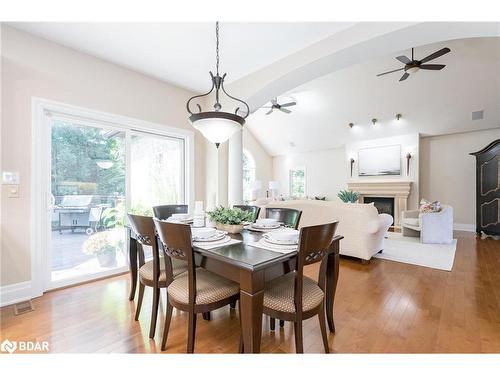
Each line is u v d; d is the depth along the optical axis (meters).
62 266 2.76
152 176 3.61
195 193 4.02
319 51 2.67
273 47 2.78
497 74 4.62
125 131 3.26
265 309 1.48
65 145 2.78
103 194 3.07
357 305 2.29
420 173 6.84
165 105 3.61
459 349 1.66
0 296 2.29
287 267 1.49
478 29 2.21
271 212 2.60
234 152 3.93
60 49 2.65
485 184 5.06
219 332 1.88
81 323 1.99
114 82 3.08
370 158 7.46
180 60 3.03
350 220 3.53
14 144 2.36
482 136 6.01
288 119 7.83
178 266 2.04
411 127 6.46
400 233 5.68
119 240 3.21
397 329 1.91
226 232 1.99
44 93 2.54
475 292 2.55
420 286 2.71
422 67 3.89
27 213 2.44
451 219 4.65
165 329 1.67
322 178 8.79
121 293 2.56
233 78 3.54
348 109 6.59
